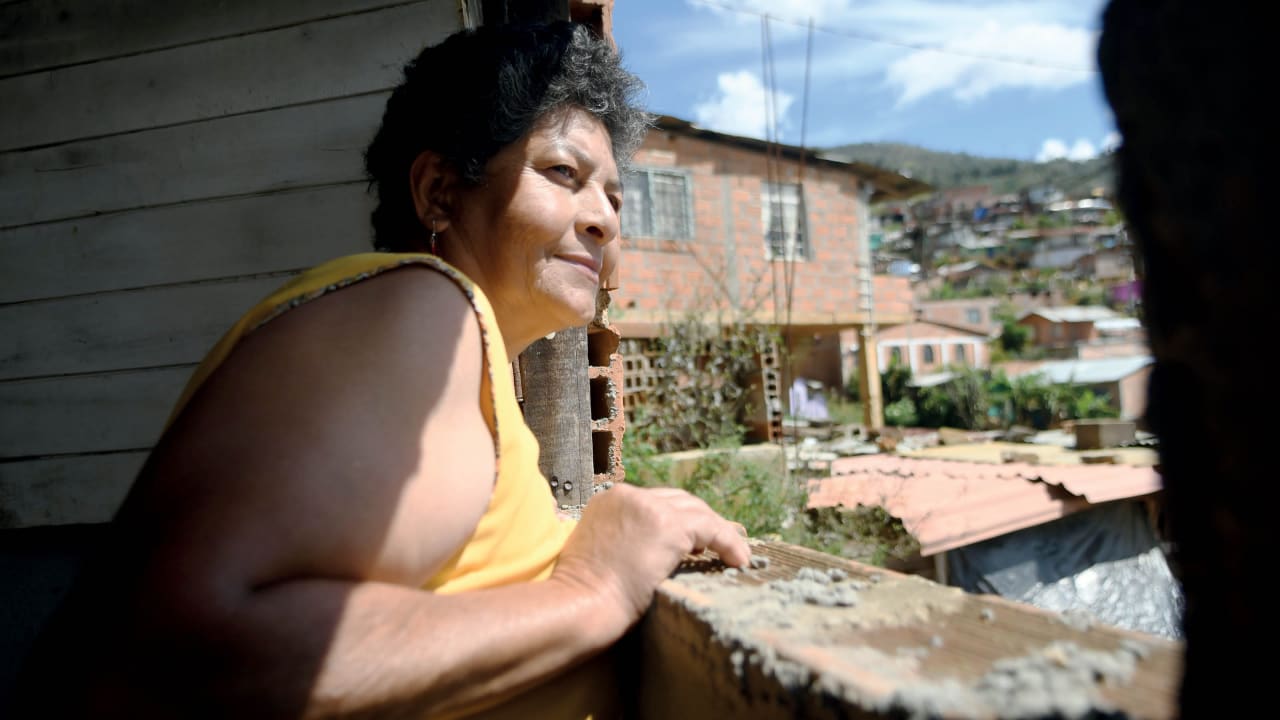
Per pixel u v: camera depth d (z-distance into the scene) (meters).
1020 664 0.62
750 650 0.73
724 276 15.69
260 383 0.79
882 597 0.86
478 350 0.95
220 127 2.00
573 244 1.21
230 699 0.68
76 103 2.06
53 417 2.05
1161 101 0.47
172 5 2.03
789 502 6.35
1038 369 29.58
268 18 1.99
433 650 0.76
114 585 0.71
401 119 1.24
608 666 1.09
